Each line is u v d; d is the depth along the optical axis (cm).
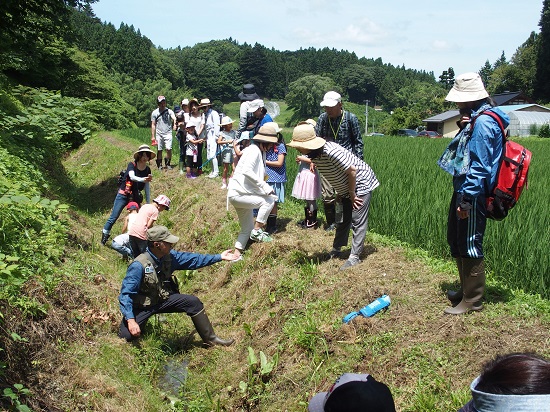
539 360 175
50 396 455
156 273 570
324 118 720
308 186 800
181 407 509
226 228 909
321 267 658
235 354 578
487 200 448
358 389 218
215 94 14862
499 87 9144
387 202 799
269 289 650
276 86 16462
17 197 532
